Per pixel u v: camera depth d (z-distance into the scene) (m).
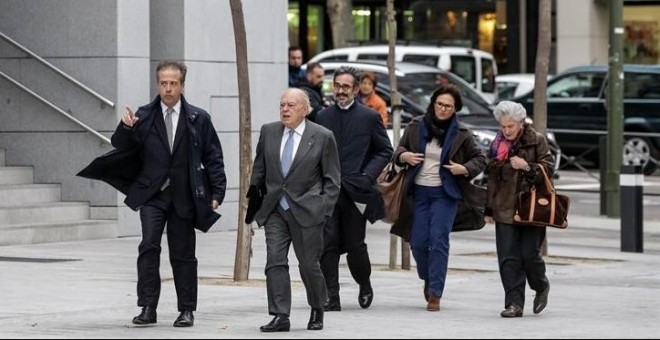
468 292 16.00
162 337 12.17
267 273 12.67
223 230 23.19
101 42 21.64
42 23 22.02
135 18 21.78
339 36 43.91
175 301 14.73
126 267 17.75
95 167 12.80
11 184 21.66
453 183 14.15
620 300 15.38
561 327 13.12
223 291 15.61
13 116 22.23
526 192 13.77
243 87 16.48
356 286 16.45
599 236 23.48
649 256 20.53
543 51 19.95
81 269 17.45
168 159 12.76
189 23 22.52
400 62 33.00
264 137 12.82
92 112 21.72
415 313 14.12
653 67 36.56
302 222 12.62
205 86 22.80
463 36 50.41
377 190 14.22
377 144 14.34
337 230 14.16
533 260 13.94
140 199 12.77
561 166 36.78
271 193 12.67
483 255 20.34
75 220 21.59
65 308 14.02
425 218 14.28
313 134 12.77
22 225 20.59
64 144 21.89
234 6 16.41
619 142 26.53
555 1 49.22
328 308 14.23
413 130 14.33
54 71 21.84
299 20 50.22
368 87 20.41
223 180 12.97
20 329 12.62
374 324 13.23
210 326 12.95
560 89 37.75
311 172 12.71
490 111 30.92
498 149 13.93
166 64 12.77
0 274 16.80
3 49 22.31
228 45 23.17
